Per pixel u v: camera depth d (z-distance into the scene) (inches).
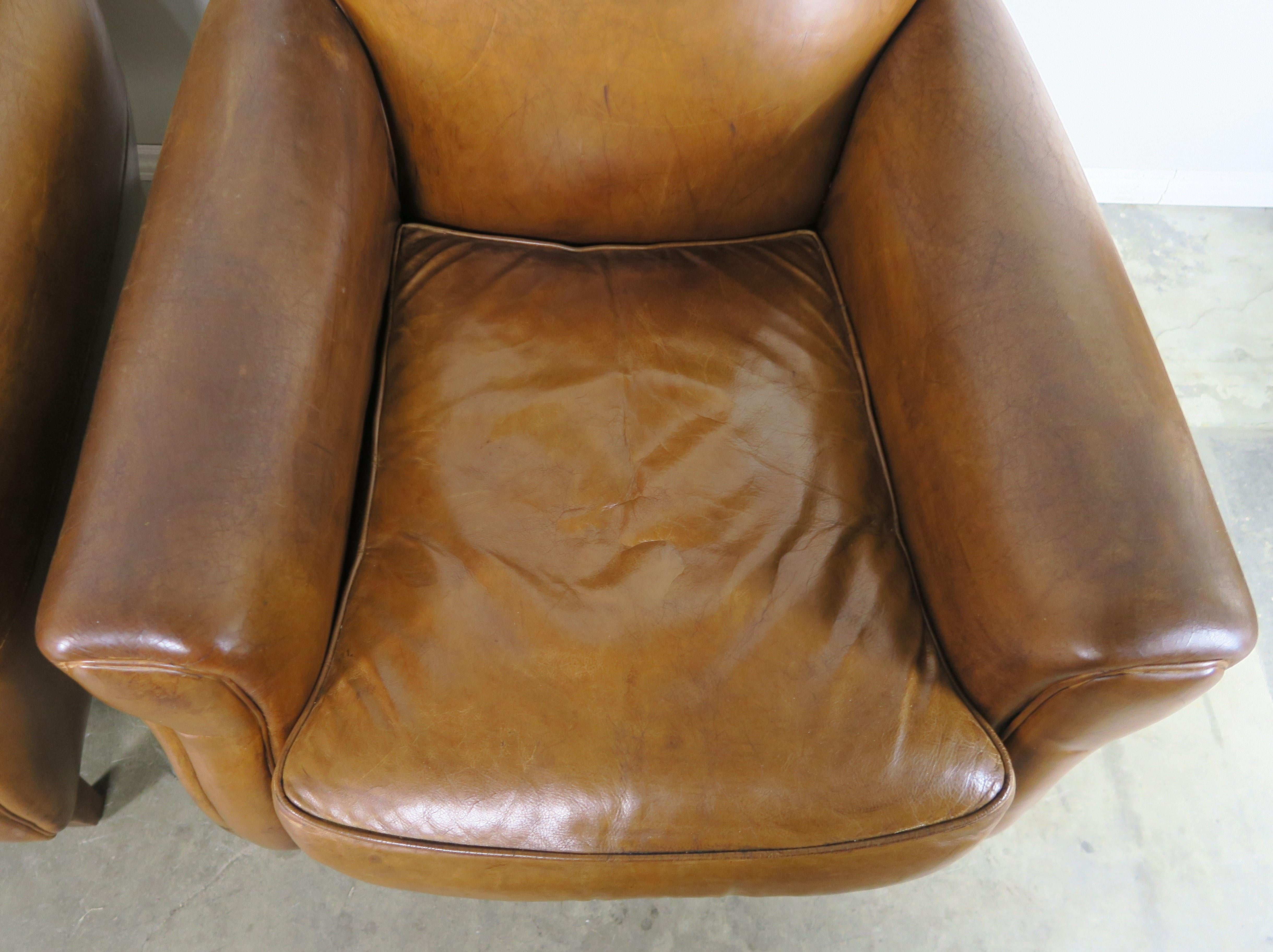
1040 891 46.9
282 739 31.9
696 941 45.2
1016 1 58.6
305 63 36.3
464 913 45.2
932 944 45.5
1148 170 70.2
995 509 32.0
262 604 28.3
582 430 39.2
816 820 31.8
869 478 39.5
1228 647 28.3
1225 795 49.7
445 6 37.0
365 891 45.3
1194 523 29.5
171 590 26.6
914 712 33.5
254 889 44.8
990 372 33.5
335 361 34.3
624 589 35.5
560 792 31.5
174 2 53.2
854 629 35.3
